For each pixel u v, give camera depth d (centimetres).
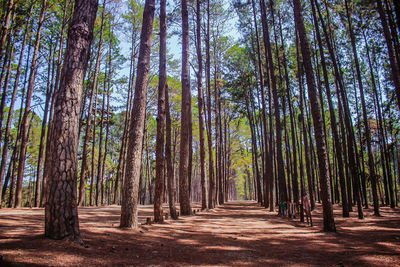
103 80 2684
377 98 2073
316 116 965
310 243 691
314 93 981
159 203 1053
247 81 3003
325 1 1780
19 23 1847
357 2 1656
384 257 519
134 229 785
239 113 3400
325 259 512
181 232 846
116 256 475
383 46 1908
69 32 588
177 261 475
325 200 916
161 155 1078
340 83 1548
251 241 718
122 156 2475
